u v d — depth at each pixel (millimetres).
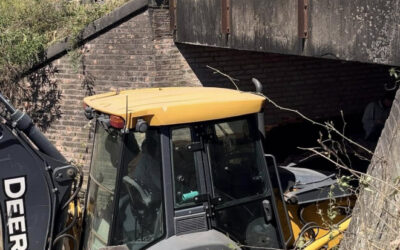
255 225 5105
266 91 10641
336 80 11352
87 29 10055
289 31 7477
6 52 10344
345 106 11523
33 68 10438
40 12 10977
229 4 8523
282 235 5219
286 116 10875
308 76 11008
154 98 5094
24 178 4828
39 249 4898
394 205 4137
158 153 4738
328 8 6805
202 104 4781
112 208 4695
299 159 8828
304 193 5691
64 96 10391
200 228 4820
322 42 6949
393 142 4516
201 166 4840
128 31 9836
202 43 9195
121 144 4648
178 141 4770
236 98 5008
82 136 10320
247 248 5051
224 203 4945
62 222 5008
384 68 11836
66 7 10992
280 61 10688
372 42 6250
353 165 7984
